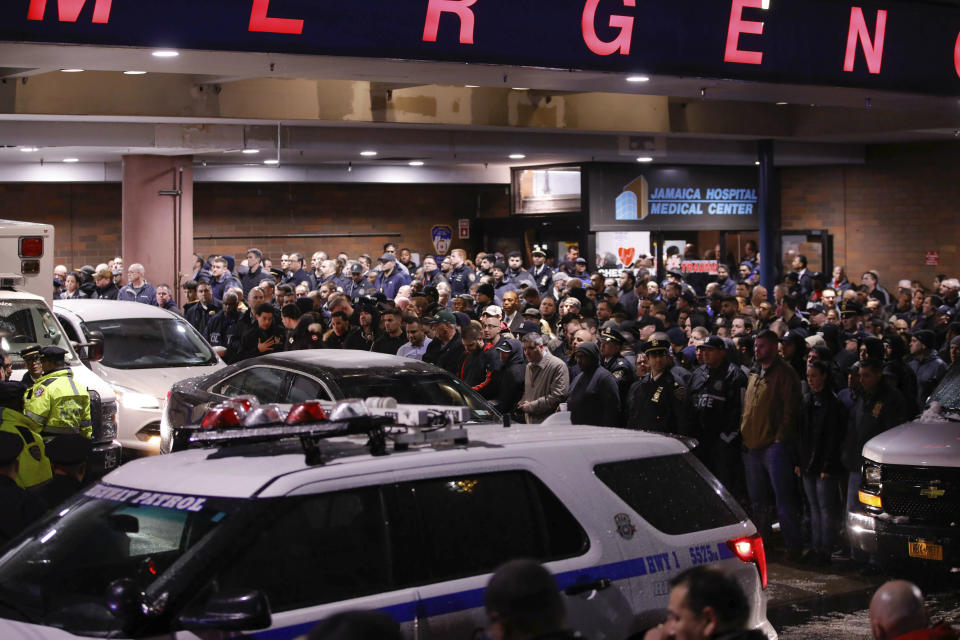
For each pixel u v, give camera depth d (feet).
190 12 30.22
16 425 22.26
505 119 55.67
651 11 36.01
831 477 30.58
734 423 31.99
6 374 28.63
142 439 38.83
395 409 16.15
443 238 90.27
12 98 46.78
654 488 16.93
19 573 14.49
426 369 28.12
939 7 41.22
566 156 69.36
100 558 14.28
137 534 14.25
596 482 16.38
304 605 13.67
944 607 26.50
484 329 36.22
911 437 28.22
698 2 36.68
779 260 83.76
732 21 37.37
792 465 31.01
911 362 37.91
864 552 29.53
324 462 14.75
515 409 35.70
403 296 52.80
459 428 15.98
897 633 11.65
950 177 79.00
